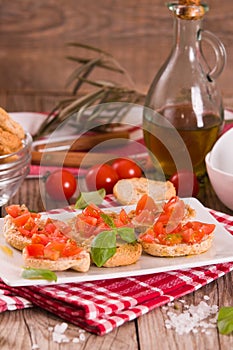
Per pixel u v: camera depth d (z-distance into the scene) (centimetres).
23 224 195
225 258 187
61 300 171
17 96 335
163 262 185
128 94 290
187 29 244
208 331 168
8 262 183
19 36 387
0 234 198
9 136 224
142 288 179
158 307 177
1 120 225
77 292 176
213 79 247
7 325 170
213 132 246
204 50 359
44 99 333
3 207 234
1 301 174
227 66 378
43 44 387
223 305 179
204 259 187
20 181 227
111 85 291
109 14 383
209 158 232
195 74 245
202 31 245
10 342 164
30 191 246
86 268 179
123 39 386
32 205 237
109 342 164
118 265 183
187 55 246
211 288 186
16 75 390
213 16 377
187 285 182
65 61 388
